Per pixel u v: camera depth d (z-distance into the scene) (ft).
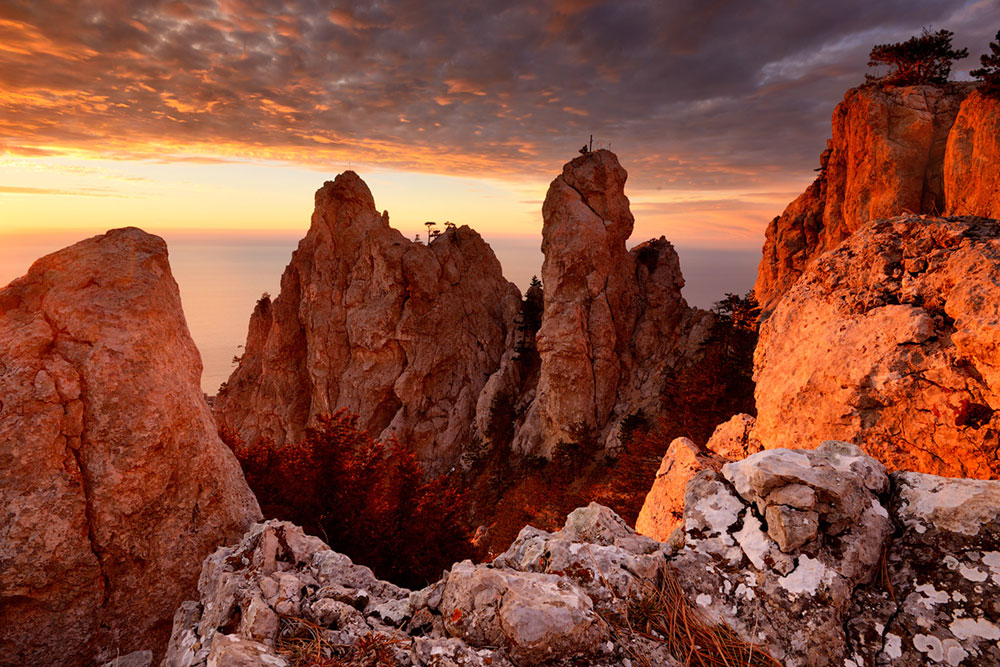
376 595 15.53
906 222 34.24
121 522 22.06
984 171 96.58
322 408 270.67
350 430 46.47
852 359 30.73
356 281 270.46
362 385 262.88
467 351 266.16
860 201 132.98
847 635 11.28
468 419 255.70
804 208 181.98
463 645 11.00
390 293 260.83
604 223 217.77
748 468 14.02
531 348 252.83
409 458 49.98
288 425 285.02
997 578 11.14
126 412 22.62
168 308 26.35
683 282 225.35
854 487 13.04
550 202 222.69
